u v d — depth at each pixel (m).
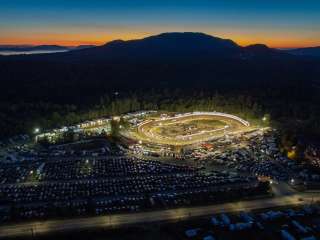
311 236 107.12
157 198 129.75
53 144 199.38
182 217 117.44
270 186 143.12
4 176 149.00
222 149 192.12
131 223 112.81
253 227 111.88
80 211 118.50
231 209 123.56
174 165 167.12
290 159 176.25
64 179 147.88
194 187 141.25
